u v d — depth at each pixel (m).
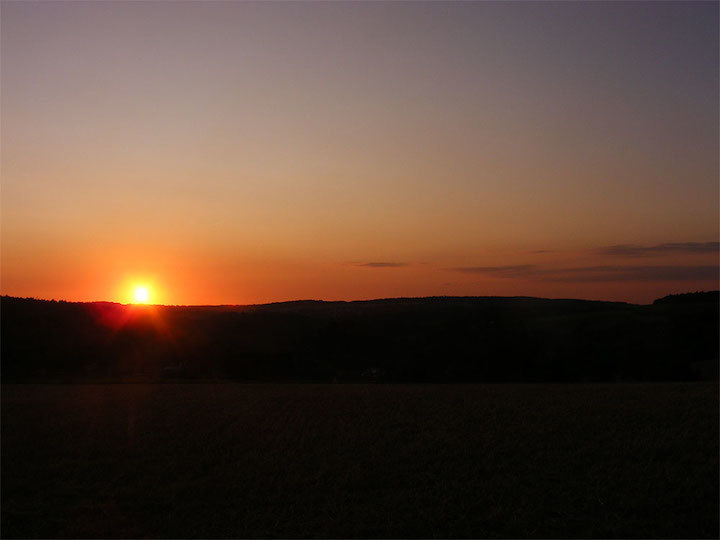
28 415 21.62
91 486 14.22
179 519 12.37
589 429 19.62
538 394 27.36
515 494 13.79
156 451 17.02
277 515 12.65
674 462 16.08
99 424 20.23
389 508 13.04
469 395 27.06
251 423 20.55
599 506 13.12
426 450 17.27
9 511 12.59
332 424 20.50
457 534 11.80
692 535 11.69
